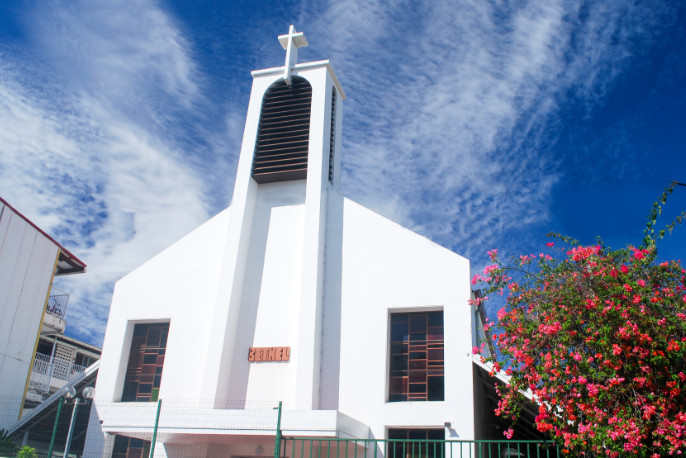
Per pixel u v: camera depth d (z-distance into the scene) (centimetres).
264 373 1795
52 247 2234
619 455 980
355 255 1872
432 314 1777
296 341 1811
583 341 1080
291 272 1919
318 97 2134
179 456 1744
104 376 1906
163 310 1955
